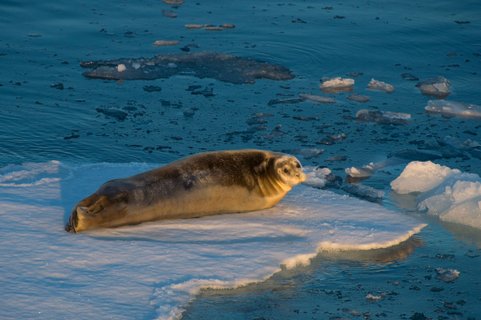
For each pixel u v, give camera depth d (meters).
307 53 46.88
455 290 21.86
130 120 36.78
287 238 24.16
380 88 42.47
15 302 18.88
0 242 21.92
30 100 38.69
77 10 53.50
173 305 19.55
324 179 30.70
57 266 20.81
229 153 26.03
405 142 35.66
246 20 52.38
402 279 22.34
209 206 25.27
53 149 33.19
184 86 41.31
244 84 41.94
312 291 21.23
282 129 36.34
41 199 25.70
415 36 50.38
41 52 45.69
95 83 41.47
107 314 18.73
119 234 23.31
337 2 57.28
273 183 25.95
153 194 24.17
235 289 20.88
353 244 23.94
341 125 37.19
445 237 25.44
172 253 22.20
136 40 48.12
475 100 41.53
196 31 50.03
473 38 50.34
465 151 34.84
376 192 29.25
